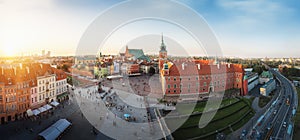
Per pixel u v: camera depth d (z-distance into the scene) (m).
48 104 95.06
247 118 85.38
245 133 69.31
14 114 78.38
